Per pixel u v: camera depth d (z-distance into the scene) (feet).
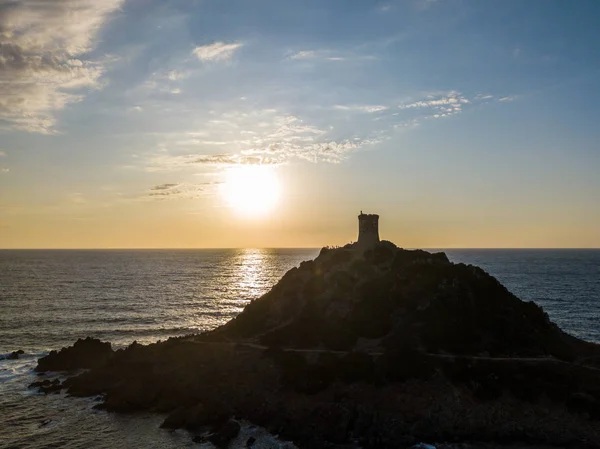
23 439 208.23
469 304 276.00
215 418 222.07
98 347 317.63
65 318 473.26
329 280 316.60
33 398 253.03
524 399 219.20
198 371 260.21
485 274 306.96
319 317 288.71
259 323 303.68
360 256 332.39
